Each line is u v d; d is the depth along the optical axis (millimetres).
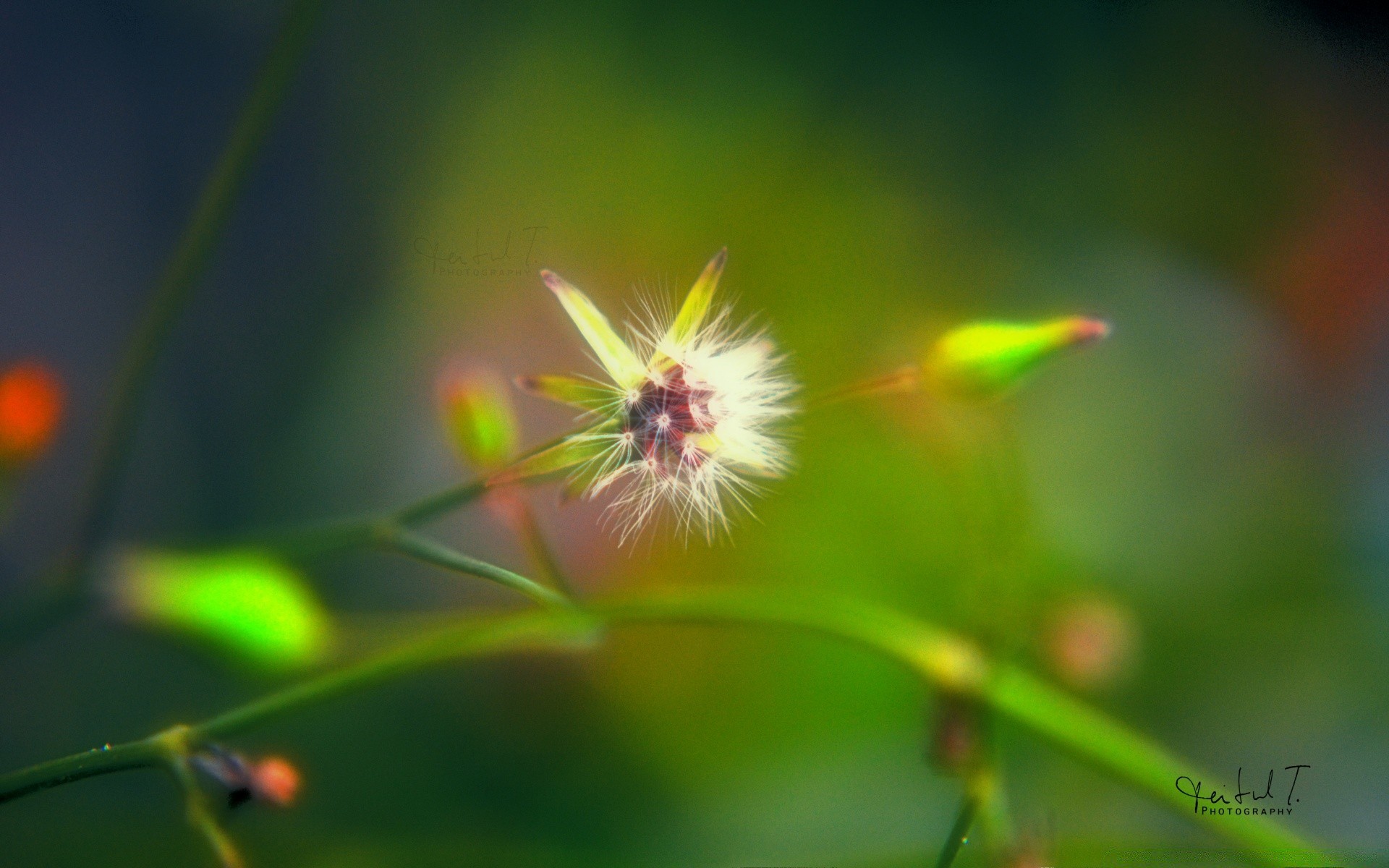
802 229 229
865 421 198
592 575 193
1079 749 154
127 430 169
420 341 216
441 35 233
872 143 239
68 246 212
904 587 191
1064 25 253
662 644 191
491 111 230
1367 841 184
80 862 180
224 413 213
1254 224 245
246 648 162
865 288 226
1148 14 257
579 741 189
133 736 188
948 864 154
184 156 222
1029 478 203
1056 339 151
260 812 183
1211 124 252
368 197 226
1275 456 217
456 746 189
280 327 218
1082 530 202
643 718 190
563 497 150
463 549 203
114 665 190
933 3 245
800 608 157
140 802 185
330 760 188
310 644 162
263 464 212
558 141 229
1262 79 255
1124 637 156
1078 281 234
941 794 185
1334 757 188
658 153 230
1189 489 211
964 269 232
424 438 212
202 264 169
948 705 155
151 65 222
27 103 213
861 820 185
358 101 229
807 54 240
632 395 150
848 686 189
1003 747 184
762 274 225
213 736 151
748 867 180
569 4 236
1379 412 222
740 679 190
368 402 214
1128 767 154
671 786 188
